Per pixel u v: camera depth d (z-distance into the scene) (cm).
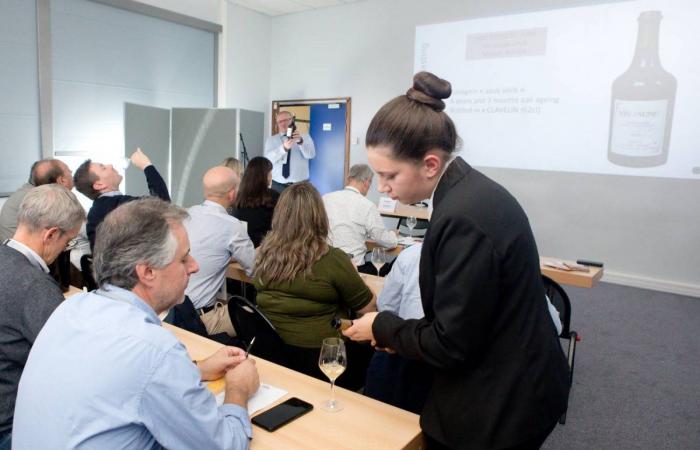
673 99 448
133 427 86
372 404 125
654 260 474
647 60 454
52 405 85
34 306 127
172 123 622
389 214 460
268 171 328
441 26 564
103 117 555
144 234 96
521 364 90
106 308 93
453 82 563
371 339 107
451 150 93
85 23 525
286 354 187
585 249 506
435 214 92
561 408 96
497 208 88
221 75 670
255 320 177
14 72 477
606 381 285
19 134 487
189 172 625
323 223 189
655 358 317
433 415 99
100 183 296
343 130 659
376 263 277
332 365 124
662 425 241
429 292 94
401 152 90
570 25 488
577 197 504
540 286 95
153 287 99
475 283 85
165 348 89
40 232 141
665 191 462
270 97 730
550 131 510
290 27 697
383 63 619
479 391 91
